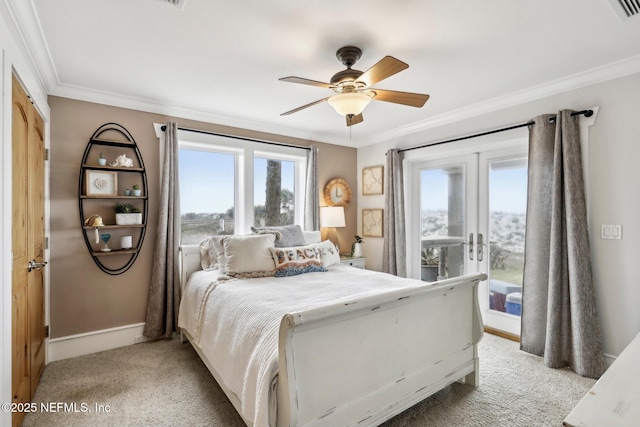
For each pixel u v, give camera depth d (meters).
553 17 1.75
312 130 4.11
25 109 1.89
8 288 1.47
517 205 3.12
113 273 2.87
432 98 2.99
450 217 3.69
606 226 2.40
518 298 3.12
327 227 4.29
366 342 1.60
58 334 2.63
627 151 2.32
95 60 2.23
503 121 3.04
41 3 1.61
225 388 1.90
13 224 1.69
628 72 2.30
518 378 2.33
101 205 2.84
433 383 1.94
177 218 3.11
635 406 0.71
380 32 1.90
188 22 1.79
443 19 1.77
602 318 2.42
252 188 3.76
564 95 2.63
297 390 1.35
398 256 3.92
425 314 1.90
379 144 4.40
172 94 2.87
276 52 2.14
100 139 2.77
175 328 3.07
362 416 1.58
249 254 2.80
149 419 1.86
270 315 1.73
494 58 2.23
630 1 1.61
